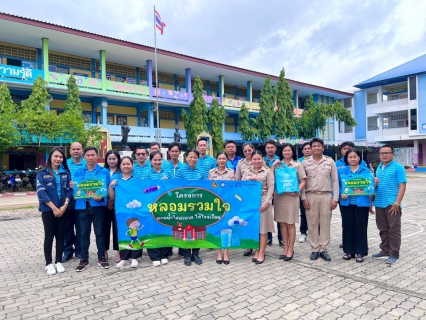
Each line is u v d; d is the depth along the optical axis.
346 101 39.09
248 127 26.20
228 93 32.28
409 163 33.53
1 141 14.62
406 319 3.21
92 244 6.39
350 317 3.27
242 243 5.05
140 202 4.96
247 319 3.26
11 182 16.55
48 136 16.05
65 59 22.39
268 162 5.94
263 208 5.00
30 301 3.79
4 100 16.28
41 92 17.58
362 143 29.66
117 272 4.72
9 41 19.92
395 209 4.88
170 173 5.59
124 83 22.73
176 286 4.15
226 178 5.31
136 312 3.46
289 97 27.36
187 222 5.04
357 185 4.95
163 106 27.08
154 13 21.92
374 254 5.29
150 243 4.96
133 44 21.66
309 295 3.81
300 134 29.39
